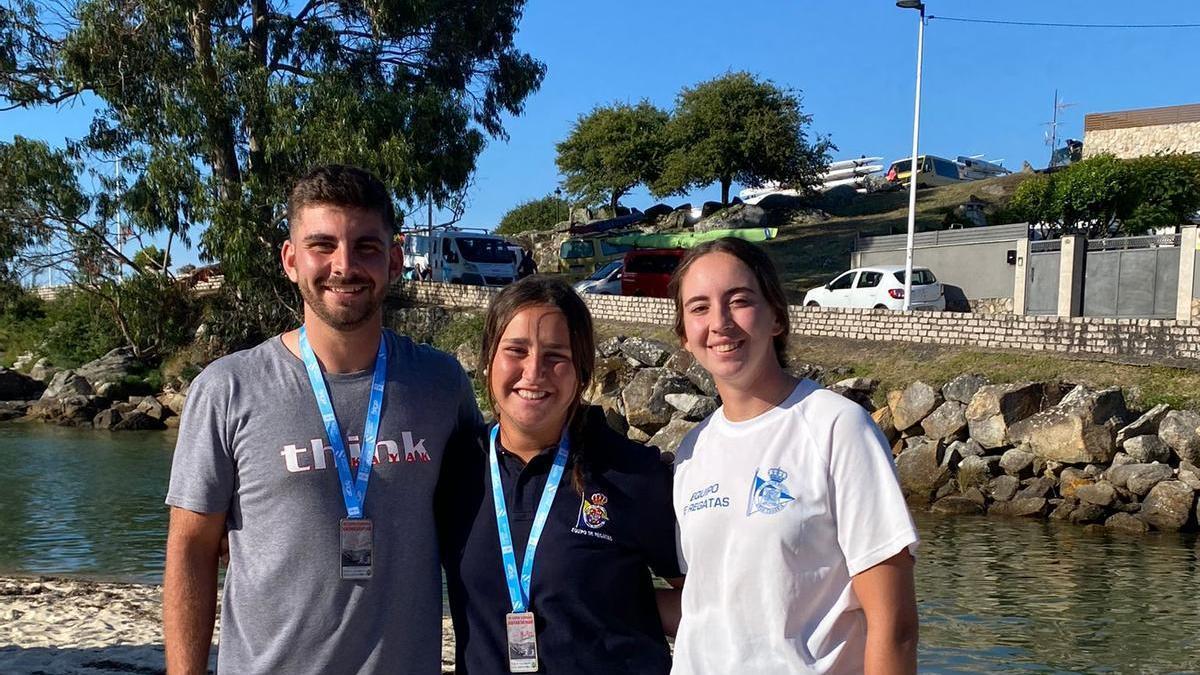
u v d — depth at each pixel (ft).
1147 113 137.80
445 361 10.99
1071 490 51.49
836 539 8.70
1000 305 84.69
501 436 10.55
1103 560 40.63
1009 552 42.24
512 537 10.00
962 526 48.83
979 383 59.31
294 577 9.64
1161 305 69.41
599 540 9.83
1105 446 51.80
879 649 8.30
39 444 78.59
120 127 91.81
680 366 71.56
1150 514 47.96
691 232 127.24
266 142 88.07
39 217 91.56
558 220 258.57
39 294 137.28
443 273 108.06
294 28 96.17
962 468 54.95
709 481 9.24
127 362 102.99
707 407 66.44
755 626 8.65
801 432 8.93
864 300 79.66
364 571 9.75
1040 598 34.24
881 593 8.38
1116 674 26.32
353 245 9.97
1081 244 73.77
